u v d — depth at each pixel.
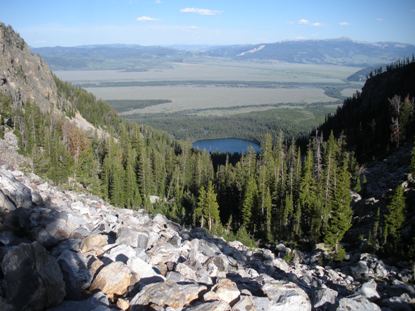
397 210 64.00
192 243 23.42
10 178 23.23
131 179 96.94
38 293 11.43
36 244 12.34
